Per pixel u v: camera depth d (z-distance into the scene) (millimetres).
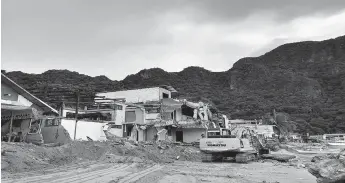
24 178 12031
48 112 29297
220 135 27703
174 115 45969
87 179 12578
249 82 166375
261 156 31109
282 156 29391
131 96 50906
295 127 108125
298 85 157000
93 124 31109
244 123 79312
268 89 160000
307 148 51062
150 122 41688
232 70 177875
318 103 138750
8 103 23359
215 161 28656
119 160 21750
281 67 190000
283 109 127250
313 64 195000
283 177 16047
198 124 43188
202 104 48906
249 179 14875
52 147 21281
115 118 37375
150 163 22031
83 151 22562
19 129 24953
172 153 30781
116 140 30672
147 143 33125
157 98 49406
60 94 39531
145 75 126062
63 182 11484
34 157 17125
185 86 135250
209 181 13742
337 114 121062
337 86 157875
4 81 23281
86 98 40562
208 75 170750
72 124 28562
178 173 16625
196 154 32062
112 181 12242
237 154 26438
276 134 81812
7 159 14969
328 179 10148
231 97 138750
